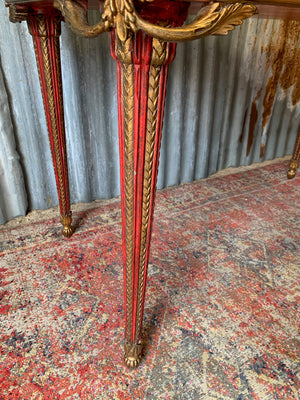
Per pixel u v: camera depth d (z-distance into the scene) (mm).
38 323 812
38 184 1337
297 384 683
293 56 1820
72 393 649
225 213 1397
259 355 748
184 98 1515
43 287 931
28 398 636
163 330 804
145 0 374
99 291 923
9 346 747
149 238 583
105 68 1275
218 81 1618
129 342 679
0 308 852
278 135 2068
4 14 1031
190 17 1147
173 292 932
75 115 1284
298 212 1423
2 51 1075
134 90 445
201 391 662
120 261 1053
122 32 402
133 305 635
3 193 1248
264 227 1296
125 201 541
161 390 661
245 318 851
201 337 788
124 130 481
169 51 435
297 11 630
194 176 1773
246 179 1788
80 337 776
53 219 1318
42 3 729
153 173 521
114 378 683
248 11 427
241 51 1614
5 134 1161
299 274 1031
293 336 801
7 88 1131
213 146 1785
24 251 1092
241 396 654
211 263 1066
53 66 909
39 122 1238
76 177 1418
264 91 1825
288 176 1770
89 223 1288
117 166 1500
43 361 714
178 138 1579
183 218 1344
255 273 1027
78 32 496
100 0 421
